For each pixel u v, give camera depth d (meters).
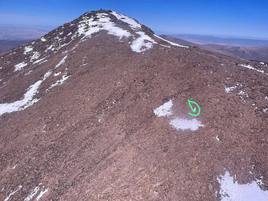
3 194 43.62
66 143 45.69
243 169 31.09
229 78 45.75
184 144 34.88
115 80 53.66
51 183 40.22
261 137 34.31
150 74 51.09
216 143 34.19
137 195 30.72
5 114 62.06
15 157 48.78
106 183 34.19
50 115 54.09
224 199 28.45
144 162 34.28
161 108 42.50
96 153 40.34
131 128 41.12
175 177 31.12
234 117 37.53
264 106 38.97
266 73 52.66
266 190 29.22
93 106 50.31
